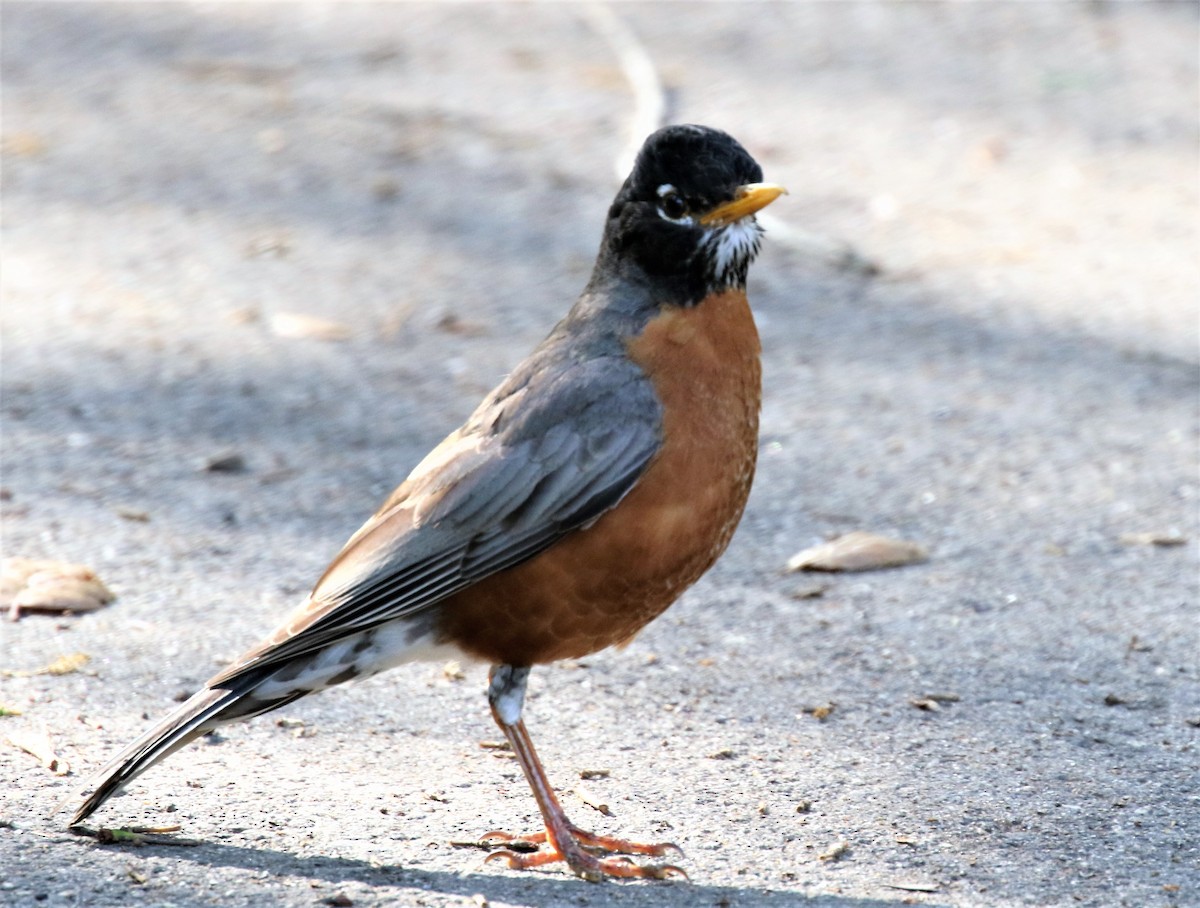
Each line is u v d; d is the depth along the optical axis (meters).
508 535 7.54
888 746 8.37
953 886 6.94
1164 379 13.87
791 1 24.11
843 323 14.98
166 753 7.05
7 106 19.44
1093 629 9.77
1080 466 12.23
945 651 9.51
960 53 22.27
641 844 7.26
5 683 8.70
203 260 15.79
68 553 10.44
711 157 7.82
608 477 7.55
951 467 12.22
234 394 13.14
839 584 10.50
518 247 16.34
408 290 15.28
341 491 11.57
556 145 18.81
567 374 7.78
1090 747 8.34
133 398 12.98
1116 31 23.20
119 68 20.88
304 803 7.64
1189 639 9.62
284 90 20.25
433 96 20.19
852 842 7.36
